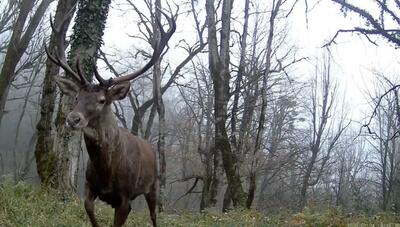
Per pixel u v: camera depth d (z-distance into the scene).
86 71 11.02
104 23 11.32
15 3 22.83
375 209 20.08
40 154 12.02
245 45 21.98
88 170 7.01
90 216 7.06
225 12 18.67
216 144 17.17
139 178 7.80
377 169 36.41
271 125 29.23
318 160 35.47
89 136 6.61
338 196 29.25
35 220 7.99
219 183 18.39
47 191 10.27
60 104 10.98
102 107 6.64
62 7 12.02
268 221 11.33
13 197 8.77
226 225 10.34
